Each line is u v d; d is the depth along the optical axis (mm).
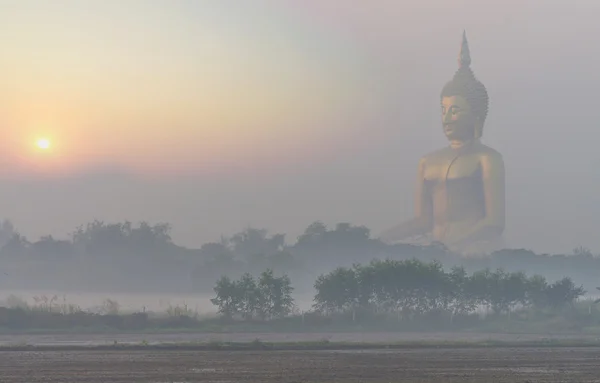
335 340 194500
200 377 113125
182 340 187250
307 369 124188
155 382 107500
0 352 152375
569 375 118000
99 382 107375
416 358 145000
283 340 192500
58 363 131875
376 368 126375
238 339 194875
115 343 164500
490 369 126000
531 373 120625
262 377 113188
